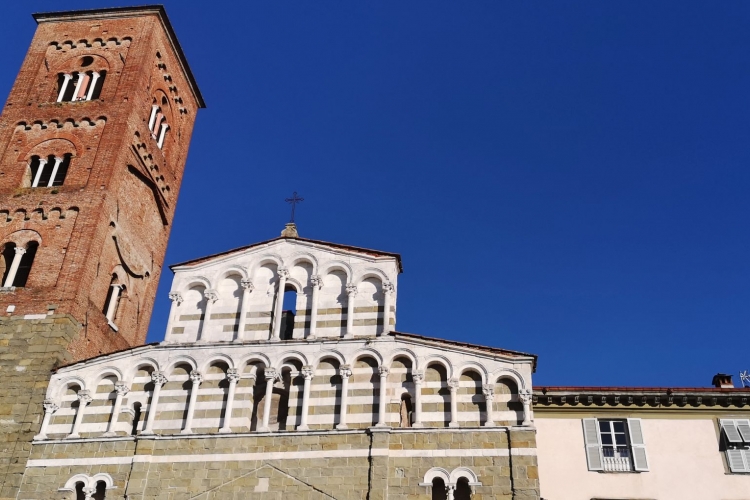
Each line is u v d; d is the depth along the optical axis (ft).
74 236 159.43
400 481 120.26
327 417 129.18
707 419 133.59
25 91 187.73
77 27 199.52
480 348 131.75
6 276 157.79
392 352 133.39
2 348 145.48
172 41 206.69
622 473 129.29
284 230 153.79
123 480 126.41
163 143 198.90
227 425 129.80
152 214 187.52
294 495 121.08
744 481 127.34
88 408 136.98
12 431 134.62
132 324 174.09
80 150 173.99
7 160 175.22
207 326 143.43
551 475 129.80
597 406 135.64
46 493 127.24
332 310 141.79
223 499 122.01
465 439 123.03
